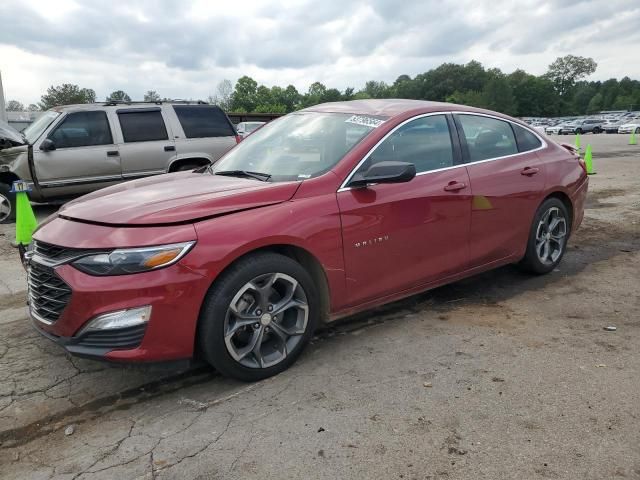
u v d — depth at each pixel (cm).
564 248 533
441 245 404
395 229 371
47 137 841
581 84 15075
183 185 360
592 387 308
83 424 285
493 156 456
